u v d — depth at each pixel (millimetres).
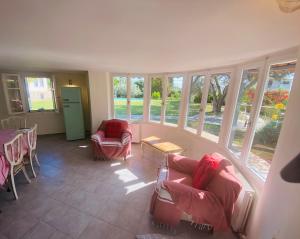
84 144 4316
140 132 4566
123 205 2158
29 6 927
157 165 3293
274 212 1222
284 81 1549
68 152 3820
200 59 2303
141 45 1693
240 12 912
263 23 1021
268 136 1714
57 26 1224
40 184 2557
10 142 2023
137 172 3006
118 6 915
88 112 5152
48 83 4738
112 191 2439
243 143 2057
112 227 1822
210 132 3023
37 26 1228
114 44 1683
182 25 1148
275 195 1247
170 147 3256
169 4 873
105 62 2854
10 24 1187
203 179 1822
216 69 2809
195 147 3348
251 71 2119
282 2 744
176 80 3889
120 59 2527
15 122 4438
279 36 1205
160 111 4316
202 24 1111
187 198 1601
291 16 889
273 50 1572
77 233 1736
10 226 1787
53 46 1791
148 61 2648
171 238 1602
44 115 4875
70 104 4371
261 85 1836
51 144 4293
